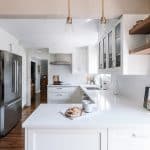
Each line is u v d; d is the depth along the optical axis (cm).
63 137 165
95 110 210
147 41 214
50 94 641
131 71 219
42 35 521
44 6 221
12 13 219
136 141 166
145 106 226
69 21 187
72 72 667
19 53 639
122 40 221
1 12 218
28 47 713
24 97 721
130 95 297
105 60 334
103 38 354
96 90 460
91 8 224
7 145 350
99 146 165
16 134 409
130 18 220
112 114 193
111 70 279
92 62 625
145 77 239
